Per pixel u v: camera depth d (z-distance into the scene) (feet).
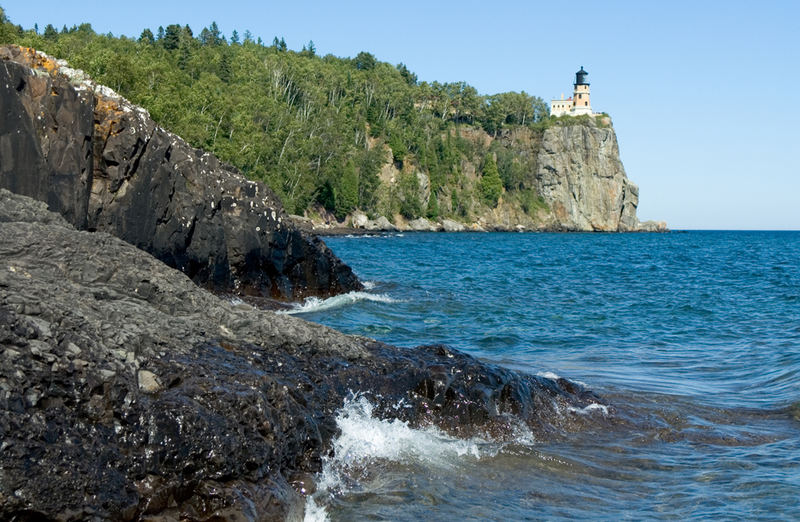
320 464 25.54
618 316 83.20
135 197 75.51
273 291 93.50
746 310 90.89
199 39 550.36
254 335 31.48
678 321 79.71
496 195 586.04
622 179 655.35
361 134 504.43
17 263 29.12
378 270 142.20
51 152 68.08
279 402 25.17
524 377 36.99
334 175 413.59
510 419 32.96
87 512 18.01
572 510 24.11
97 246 33.19
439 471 27.20
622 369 49.67
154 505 19.69
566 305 93.30
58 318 22.99
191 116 245.86
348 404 29.66
